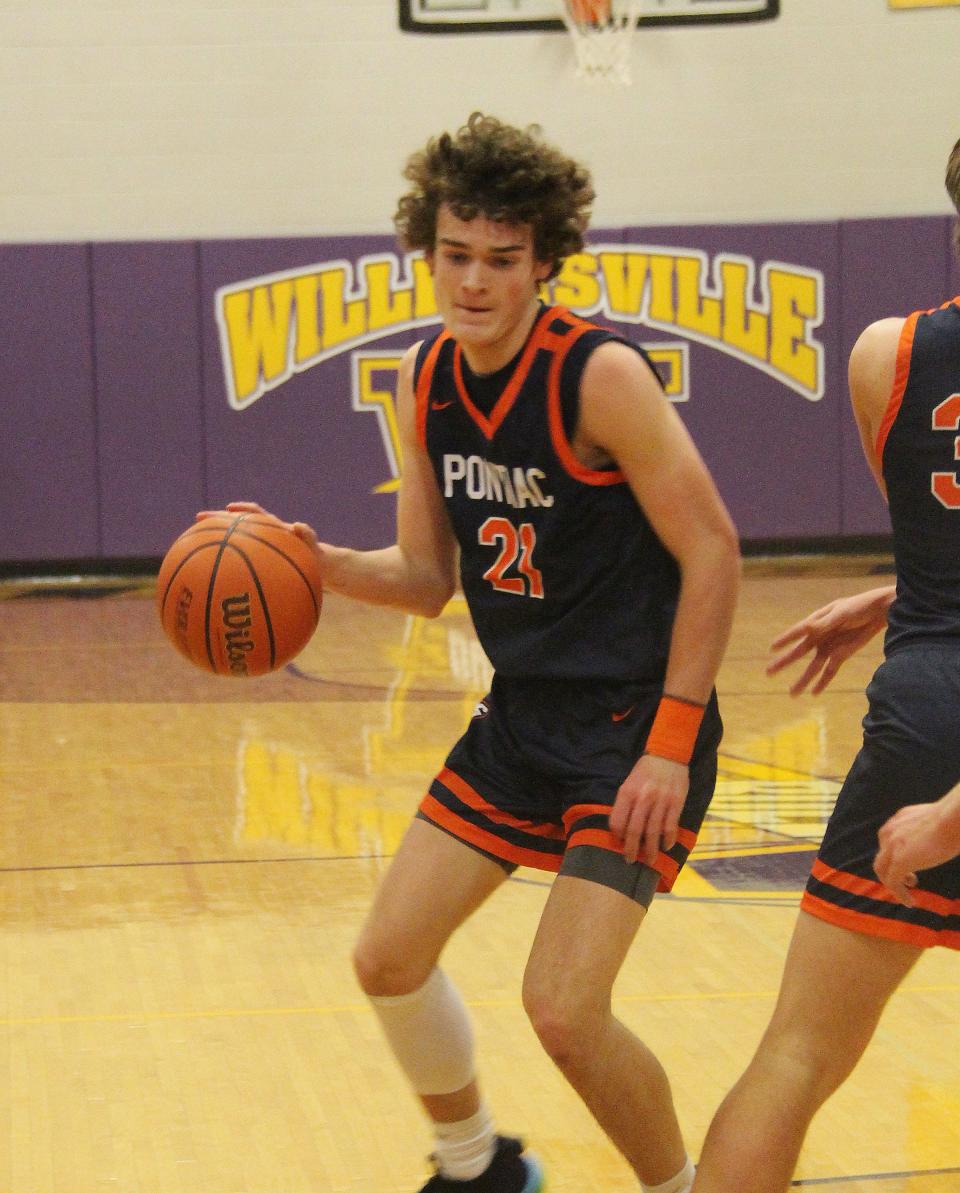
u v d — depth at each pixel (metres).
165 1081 8.63
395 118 30.05
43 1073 8.75
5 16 29.20
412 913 6.40
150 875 12.52
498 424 6.26
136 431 29.50
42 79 29.41
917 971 10.21
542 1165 7.21
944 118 30.52
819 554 30.81
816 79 30.36
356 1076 8.69
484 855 6.52
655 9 30.17
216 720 18.28
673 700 6.14
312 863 12.82
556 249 6.18
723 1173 5.60
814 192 30.62
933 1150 7.76
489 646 6.69
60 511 29.52
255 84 29.78
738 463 30.28
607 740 6.34
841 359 30.19
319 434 29.78
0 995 9.98
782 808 14.21
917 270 30.09
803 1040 5.84
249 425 29.66
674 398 30.09
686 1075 8.65
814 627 7.00
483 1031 9.30
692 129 30.38
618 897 6.09
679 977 10.18
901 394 5.92
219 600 6.92
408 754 16.55
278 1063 8.88
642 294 29.91
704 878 12.23
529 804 6.52
